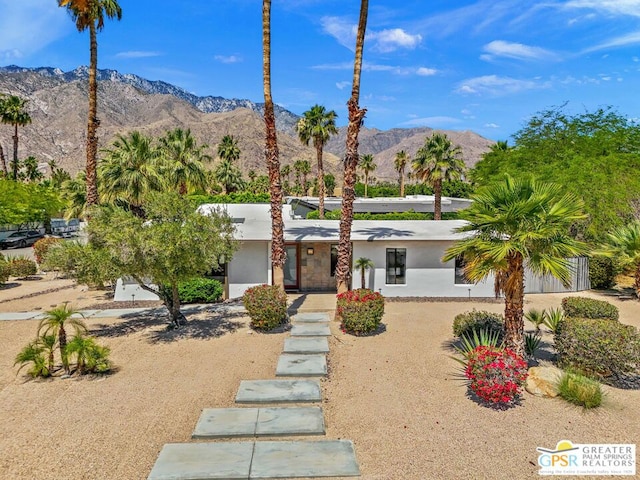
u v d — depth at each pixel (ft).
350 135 48.55
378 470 20.59
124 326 46.06
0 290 69.15
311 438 23.52
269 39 49.32
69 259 40.63
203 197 109.70
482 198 32.55
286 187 344.28
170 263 37.76
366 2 47.44
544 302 58.29
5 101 185.88
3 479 19.94
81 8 66.39
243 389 29.37
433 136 120.57
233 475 20.06
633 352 29.66
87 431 24.21
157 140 111.34
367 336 42.04
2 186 142.82
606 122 94.27
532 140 101.09
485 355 28.02
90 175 70.59
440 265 61.57
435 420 25.38
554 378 28.84
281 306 43.70
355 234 61.21
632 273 77.15
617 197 73.46
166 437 23.58
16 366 34.53
